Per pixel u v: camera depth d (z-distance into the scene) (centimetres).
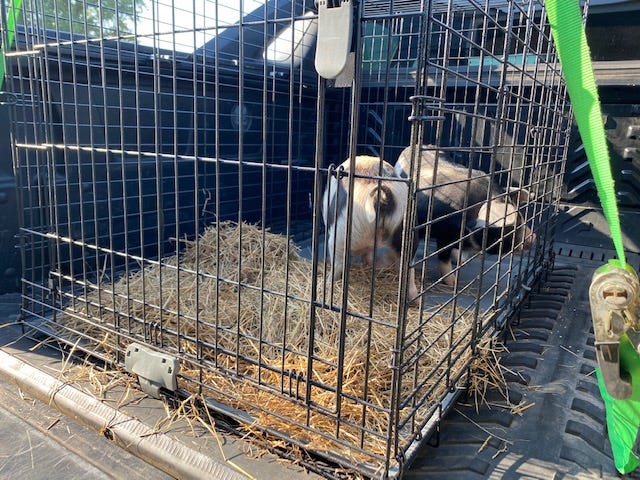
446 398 194
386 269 323
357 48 133
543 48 384
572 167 391
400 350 142
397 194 259
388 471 150
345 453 162
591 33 379
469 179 178
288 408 183
